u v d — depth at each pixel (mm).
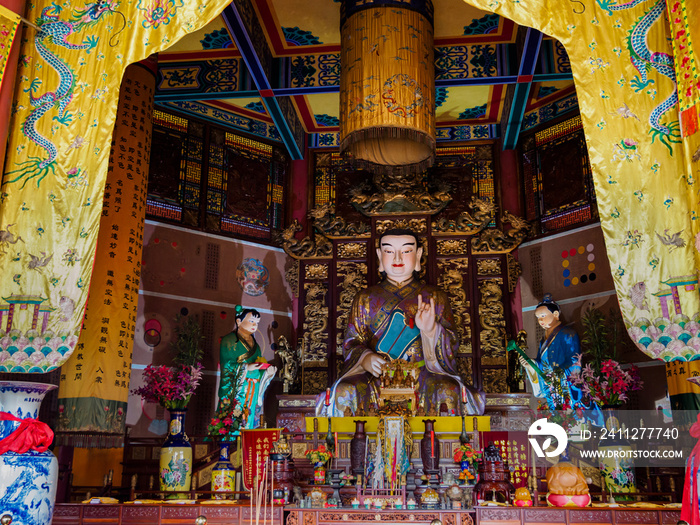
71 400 9141
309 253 14250
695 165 5379
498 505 7238
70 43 6301
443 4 11320
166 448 9398
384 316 13148
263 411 13008
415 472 9656
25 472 5508
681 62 5559
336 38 12133
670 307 5309
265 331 13711
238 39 10945
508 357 12891
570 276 13047
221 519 7309
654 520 6848
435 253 14039
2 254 5875
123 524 7336
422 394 12133
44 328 5762
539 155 14203
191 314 12898
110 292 9844
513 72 12008
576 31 5832
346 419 11453
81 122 6145
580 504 7258
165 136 13570
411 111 10344
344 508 7520
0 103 5977
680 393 8398
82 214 5969
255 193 14539
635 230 5492
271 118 13938
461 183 14633
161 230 12969
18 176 6035
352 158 11719
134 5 6328
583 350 12336
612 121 5672
